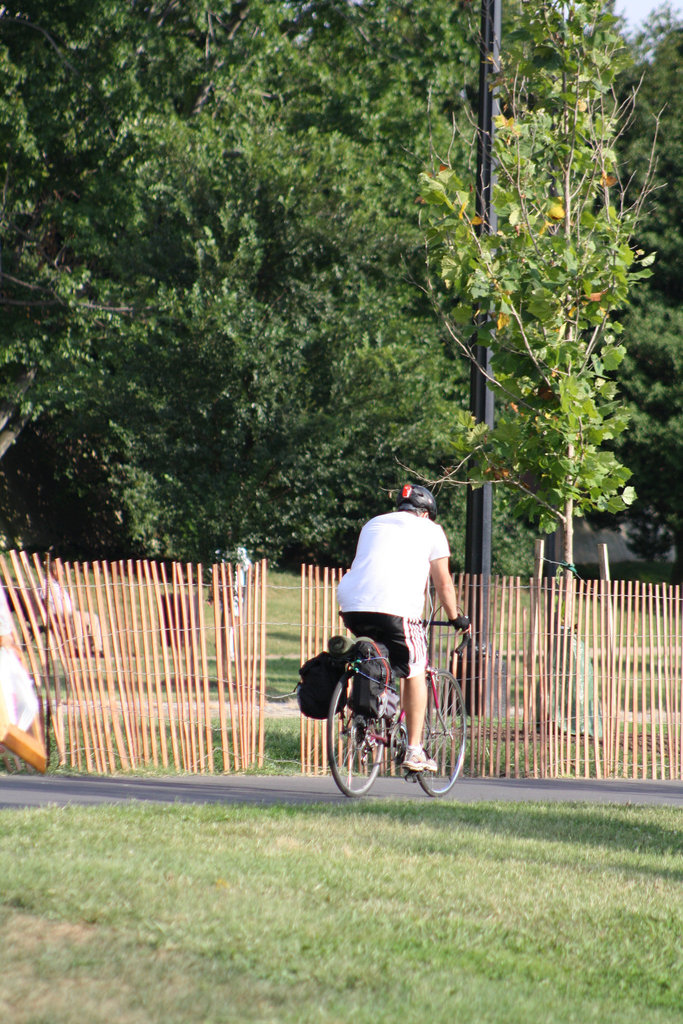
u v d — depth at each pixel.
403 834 22.98
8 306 100.81
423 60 107.75
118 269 86.56
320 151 81.94
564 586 37.84
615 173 43.84
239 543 71.69
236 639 33.81
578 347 40.19
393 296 87.06
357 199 82.25
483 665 36.41
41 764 22.33
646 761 38.88
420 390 79.56
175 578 32.91
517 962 15.63
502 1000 14.04
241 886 17.75
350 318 79.06
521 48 42.28
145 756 32.28
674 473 115.38
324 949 15.09
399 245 82.69
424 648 27.62
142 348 75.12
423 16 107.75
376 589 27.03
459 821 25.27
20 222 106.06
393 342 82.50
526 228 40.16
